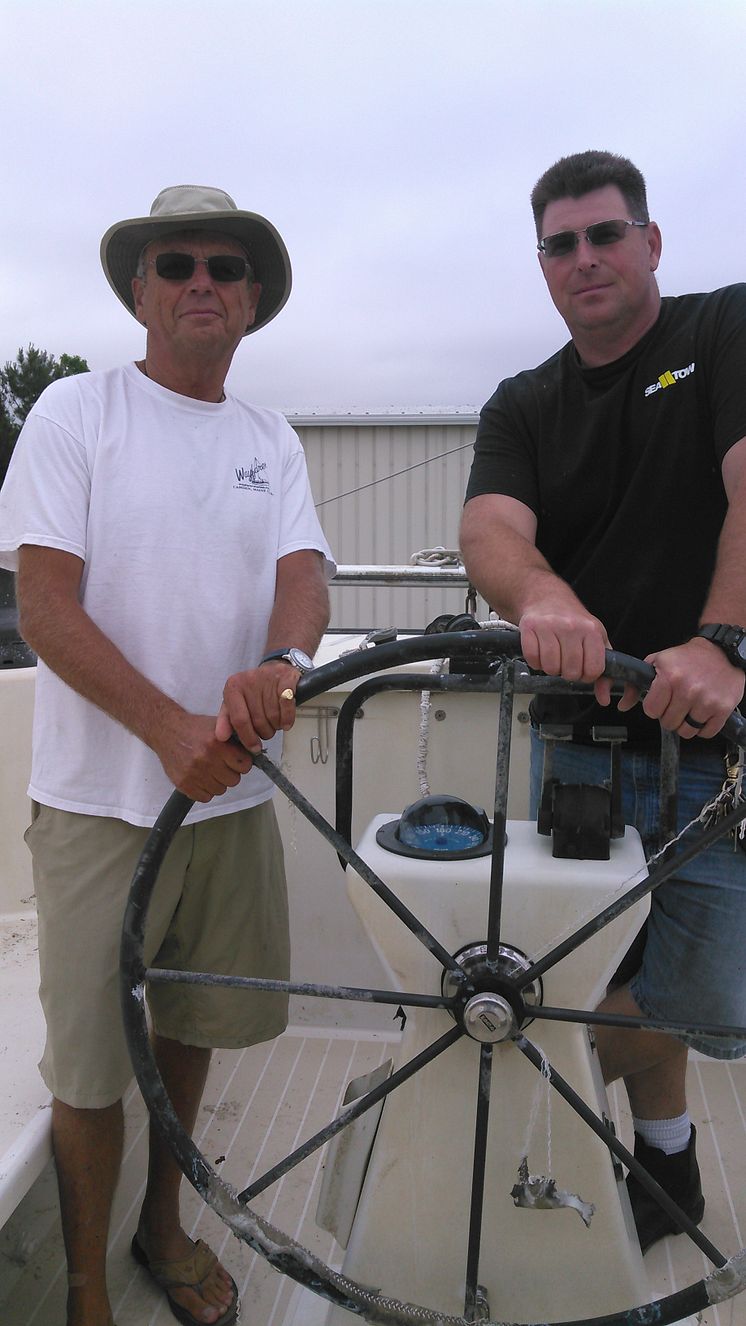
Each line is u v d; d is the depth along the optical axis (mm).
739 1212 1711
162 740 1174
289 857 2219
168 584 1380
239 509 1448
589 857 1121
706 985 1471
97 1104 1340
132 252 1463
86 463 1357
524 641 946
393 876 1114
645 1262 1599
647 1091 1602
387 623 8172
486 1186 1181
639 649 1477
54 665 1281
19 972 1925
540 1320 1210
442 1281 1211
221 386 1493
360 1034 2262
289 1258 1019
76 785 1358
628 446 1424
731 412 1292
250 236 1470
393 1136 1186
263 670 1029
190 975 1024
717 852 1417
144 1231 1537
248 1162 1840
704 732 951
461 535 1463
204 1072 1590
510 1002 1001
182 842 1408
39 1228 1706
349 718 1126
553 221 1395
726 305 1368
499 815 984
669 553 1421
